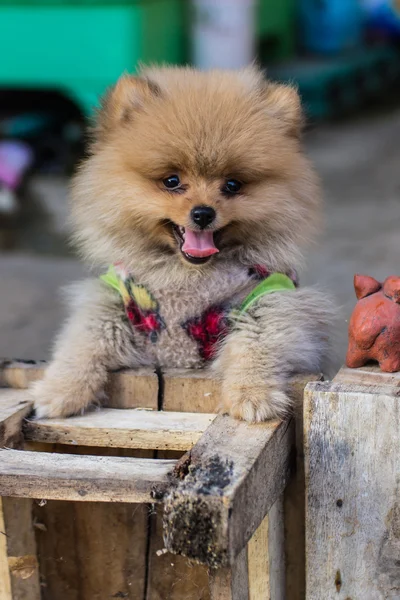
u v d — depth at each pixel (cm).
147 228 108
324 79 343
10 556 103
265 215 108
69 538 107
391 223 239
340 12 381
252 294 107
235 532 91
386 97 421
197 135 105
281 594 104
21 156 249
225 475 92
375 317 101
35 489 96
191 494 90
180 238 108
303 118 113
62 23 255
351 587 99
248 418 100
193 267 107
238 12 271
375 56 394
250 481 93
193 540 90
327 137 346
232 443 96
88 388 107
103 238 110
